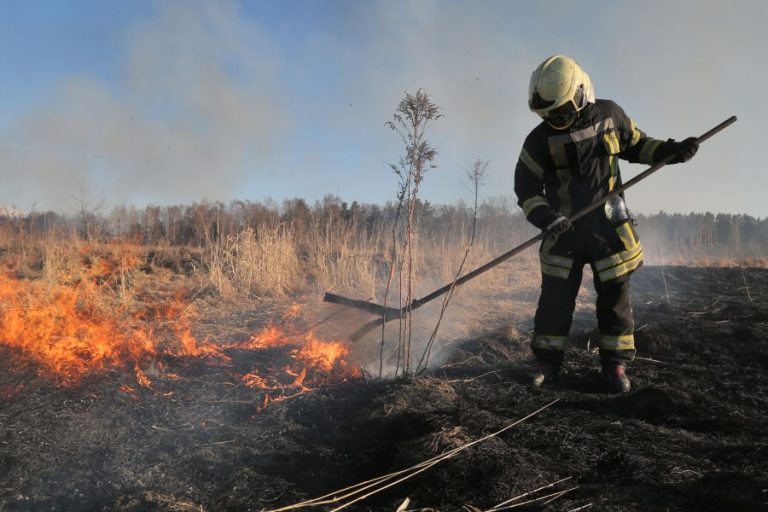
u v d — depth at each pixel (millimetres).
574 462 2676
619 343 3793
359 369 4180
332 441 3205
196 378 4070
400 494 2570
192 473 2877
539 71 3668
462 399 3629
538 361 4012
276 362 4371
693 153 3697
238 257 8508
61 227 11062
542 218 3689
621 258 3779
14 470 2908
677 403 3324
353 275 8648
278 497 2645
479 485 2490
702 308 6230
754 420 3170
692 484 2352
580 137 3703
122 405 3617
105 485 2791
